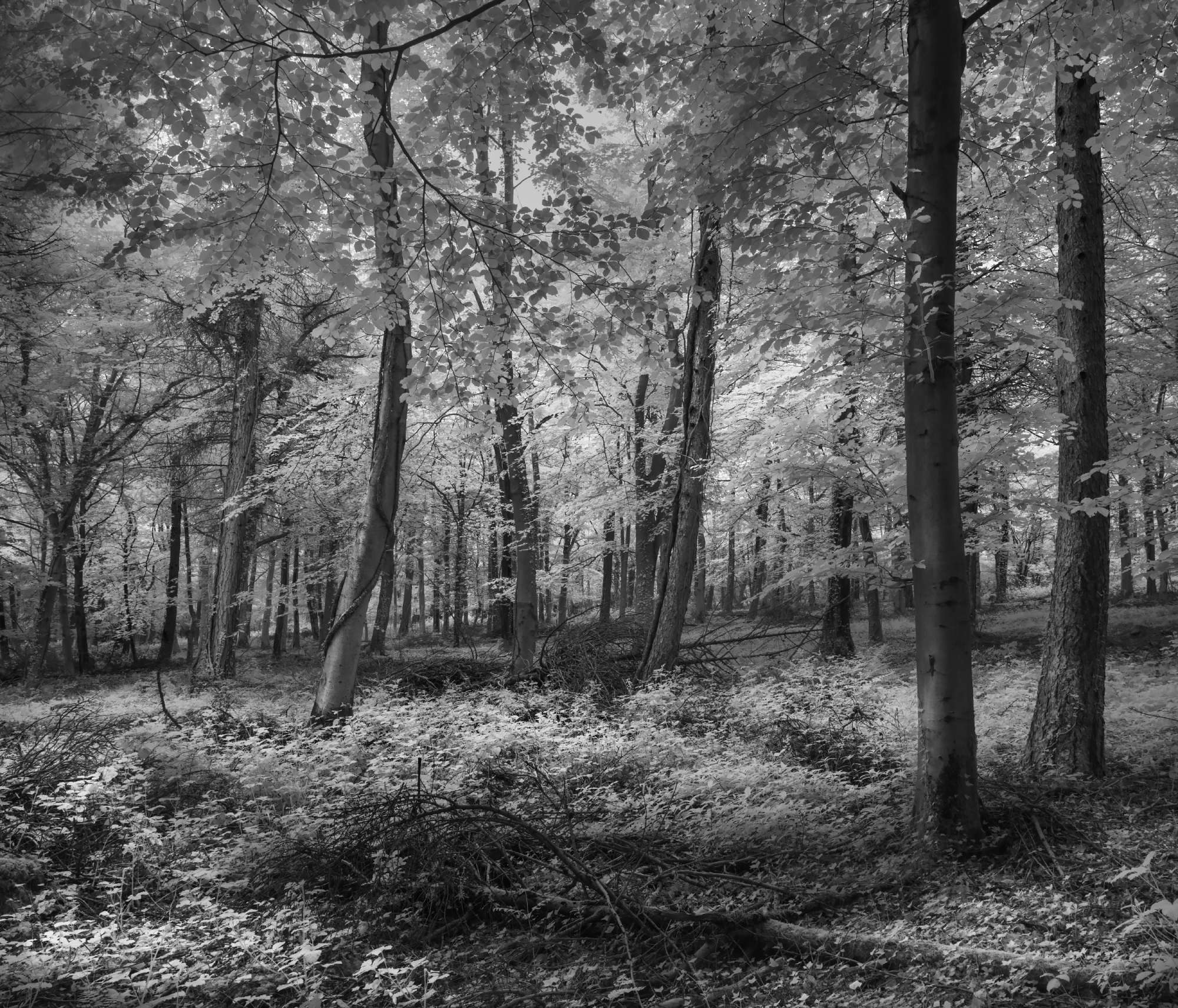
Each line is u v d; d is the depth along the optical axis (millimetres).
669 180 6676
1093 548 6918
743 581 29578
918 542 5438
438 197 6434
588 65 5965
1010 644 15961
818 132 6441
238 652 28984
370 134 8977
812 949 4141
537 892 5000
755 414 12305
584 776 7348
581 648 12734
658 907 4727
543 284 6809
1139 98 6770
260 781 6980
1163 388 10781
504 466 16328
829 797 6602
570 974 4258
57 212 11633
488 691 11180
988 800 5578
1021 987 3381
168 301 14758
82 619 26109
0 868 5203
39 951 4430
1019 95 8719
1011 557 22156
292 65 5523
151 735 8617
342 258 6508
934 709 5316
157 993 4086
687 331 11898
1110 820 5434
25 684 19828
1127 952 3492
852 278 6004
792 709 9492
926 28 5453
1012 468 9898
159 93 5285
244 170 5785
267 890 5500
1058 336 7410
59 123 5395
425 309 7027
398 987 4184
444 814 6008
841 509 13328
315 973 4324
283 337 17234
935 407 5387
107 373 19281
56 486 19797
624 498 15523
